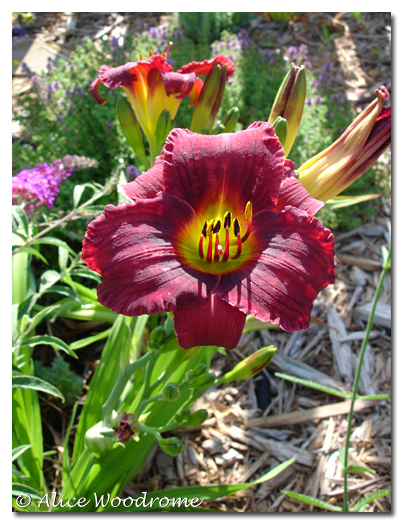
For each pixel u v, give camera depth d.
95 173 0.75
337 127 0.81
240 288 0.34
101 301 0.33
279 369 0.67
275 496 0.56
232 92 0.81
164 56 0.48
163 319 0.68
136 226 0.34
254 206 0.37
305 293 0.34
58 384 0.59
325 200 0.44
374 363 0.67
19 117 0.78
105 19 1.16
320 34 1.17
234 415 0.62
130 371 0.45
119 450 0.48
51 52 1.07
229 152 0.37
